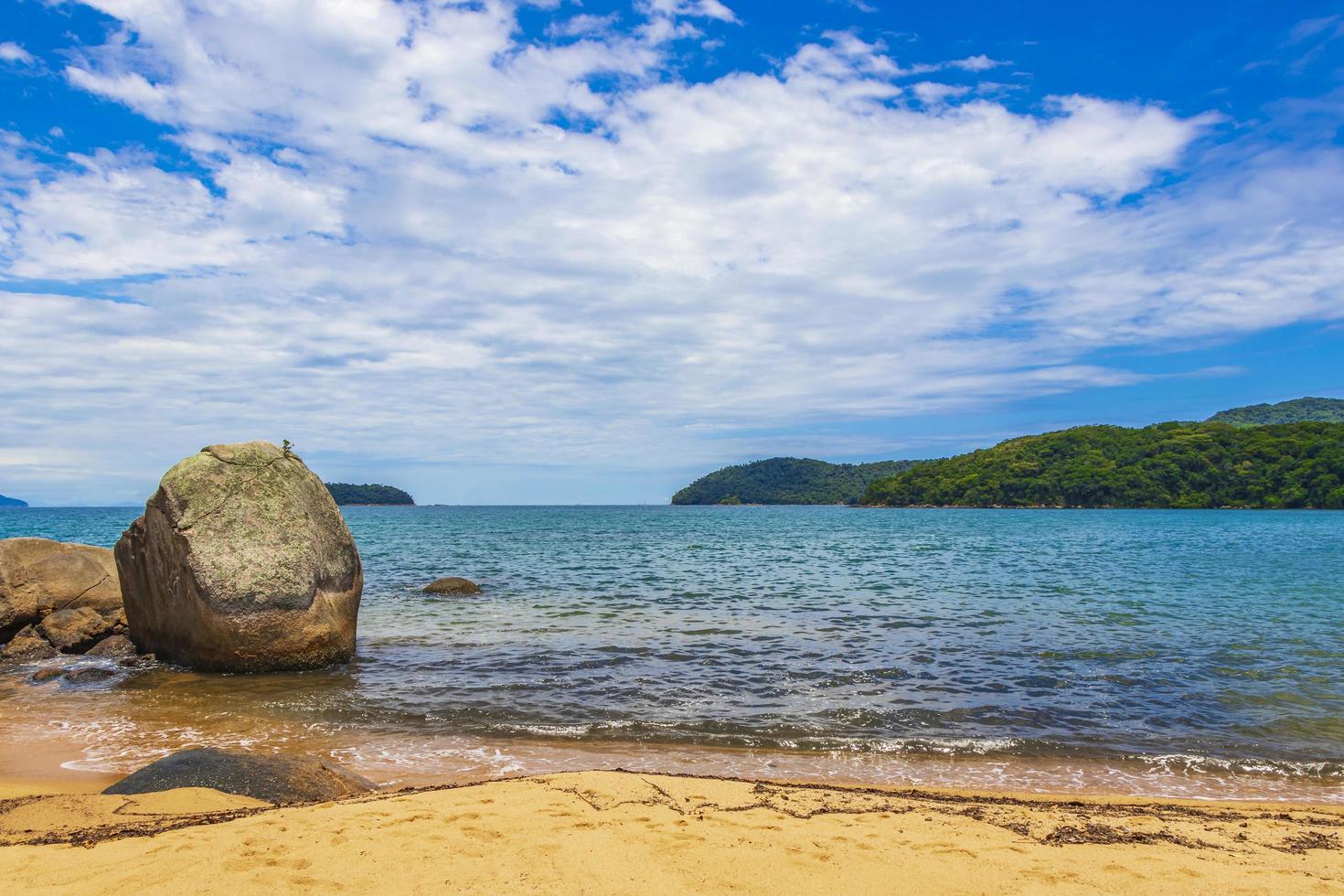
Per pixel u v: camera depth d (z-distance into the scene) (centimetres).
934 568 3431
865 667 1384
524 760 909
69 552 1738
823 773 870
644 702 1159
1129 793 820
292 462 1544
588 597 2353
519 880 481
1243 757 938
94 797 657
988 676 1319
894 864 526
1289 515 10931
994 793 798
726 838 565
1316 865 548
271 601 1368
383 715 1095
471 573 3108
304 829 566
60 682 1304
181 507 1405
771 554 4309
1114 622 1877
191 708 1140
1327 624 1850
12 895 444
